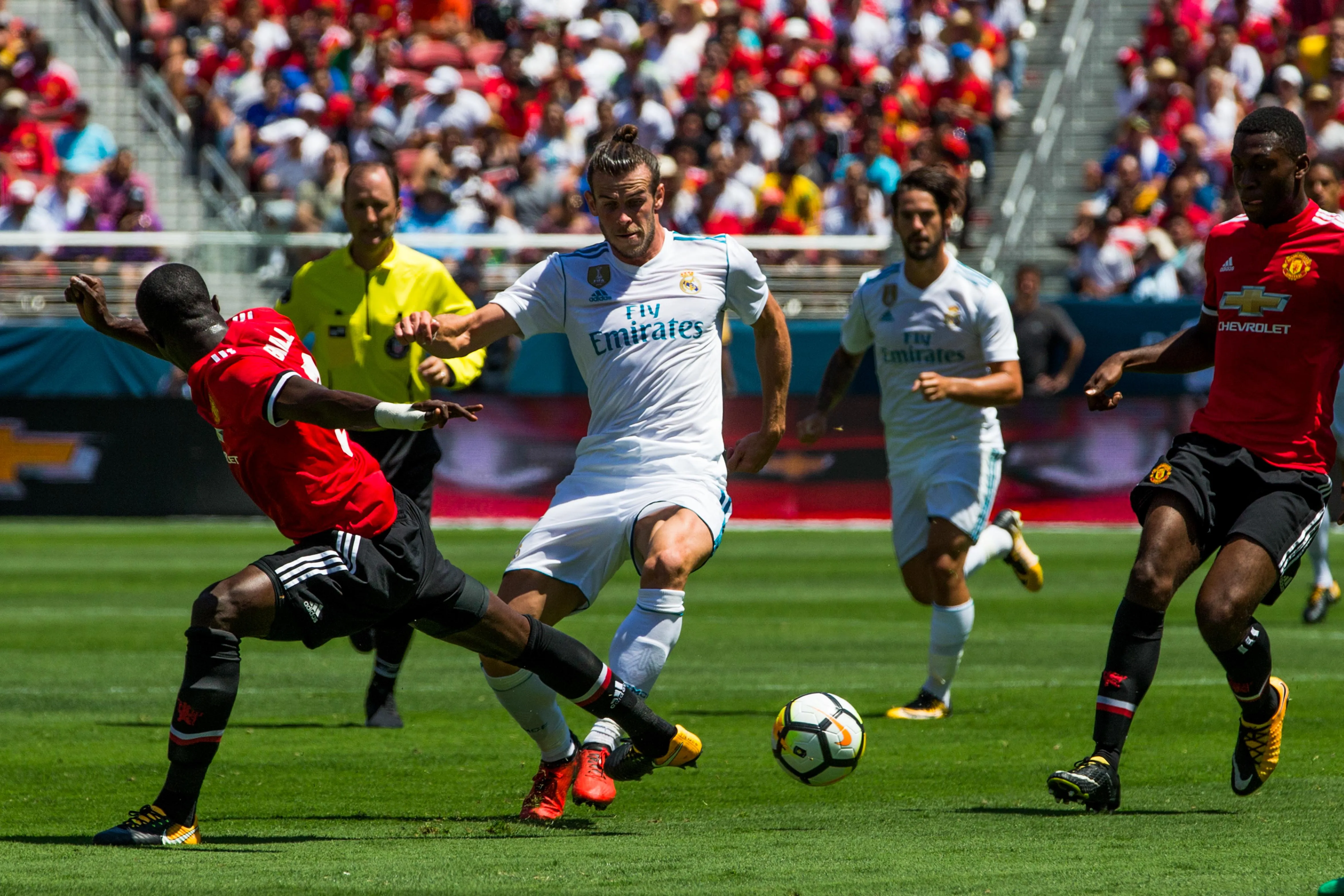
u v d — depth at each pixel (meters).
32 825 16.19
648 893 12.58
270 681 28.47
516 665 15.59
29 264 61.00
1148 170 66.69
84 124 71.31
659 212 17.58
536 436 58.53
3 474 59.38
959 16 73.94
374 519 14.95
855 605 39.25
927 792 18.09
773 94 74.25
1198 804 16.98
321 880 13.06
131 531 55.50
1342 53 68.56
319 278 23.50
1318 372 16.53
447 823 16.36
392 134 72.56
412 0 78.50
